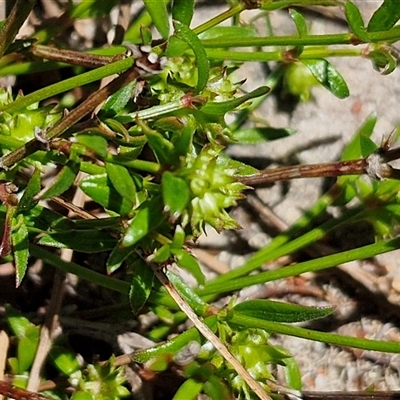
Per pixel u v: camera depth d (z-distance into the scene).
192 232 0.18
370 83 0.23
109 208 0.18
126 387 0.21
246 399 0.19
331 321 0.22
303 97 0.23
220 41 0.19
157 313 0.21
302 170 0.17
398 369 0.22
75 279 0.22
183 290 0.19
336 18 0.23
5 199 0.18
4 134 0.19
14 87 0.22
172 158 0.17
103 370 0.20
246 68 0.23
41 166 0.19
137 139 0.18
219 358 0.19
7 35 0.18
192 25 0.23
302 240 0.21
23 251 0.18
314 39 0.19
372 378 0.22
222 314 0.19
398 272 0.22
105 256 0.22
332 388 0.22
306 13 0.23
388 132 0.23
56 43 0.22
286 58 0.20
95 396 0.20
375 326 0.22
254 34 0.21
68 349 0.21
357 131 0.23
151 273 0.18
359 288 0.22
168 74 0.19
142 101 0.19
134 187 0.17
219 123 0.19
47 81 0.22
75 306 0.22
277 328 0.19
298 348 0.22
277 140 0.23
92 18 0.22
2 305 0.22
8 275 0.22
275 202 0.23
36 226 0.19
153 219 0.17
